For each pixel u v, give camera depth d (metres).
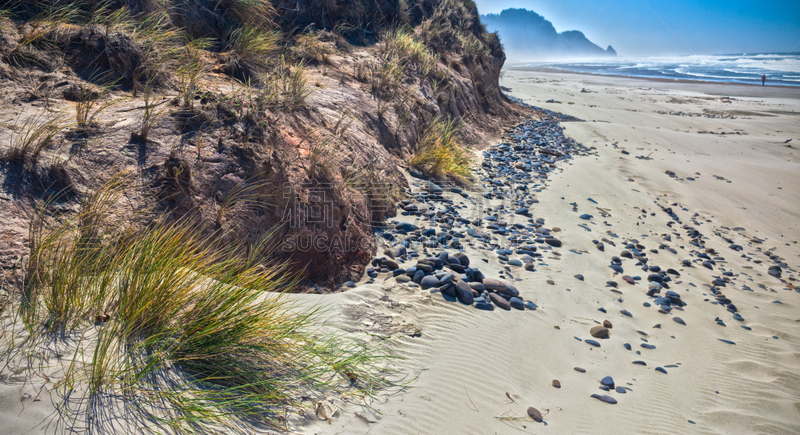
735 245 7.41
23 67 4.39
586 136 14.41
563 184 9.12
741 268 6.58
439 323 3.81
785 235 8.20
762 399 3.61
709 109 25.81
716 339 4.54
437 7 15.94
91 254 2.79
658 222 7.99
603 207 8.23
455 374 3.20
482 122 13.25
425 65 11.18
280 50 8.24
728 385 3.78
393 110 8.38
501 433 2.71
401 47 11.20
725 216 8.82
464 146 10.43
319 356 2.95
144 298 2.46
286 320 3.02
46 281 2.52
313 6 10.45
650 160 12.02
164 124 4.17
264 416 2.36
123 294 2.50
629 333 4.38
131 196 3.44
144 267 2.63
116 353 2.23
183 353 2.48
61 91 4.35
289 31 9.44
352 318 3.60
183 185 3.69
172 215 3.54
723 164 12.28
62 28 4.98
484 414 2.86
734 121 20.86
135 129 4.00
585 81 48.00
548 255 5.83
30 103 4.00
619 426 3.02
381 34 12.14
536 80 46.84
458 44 15.18
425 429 2.61
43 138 3.44
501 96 18.14
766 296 5.71
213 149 4.12
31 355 2.05
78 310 2.42
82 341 2.24
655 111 24.09
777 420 3.36
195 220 3.62
